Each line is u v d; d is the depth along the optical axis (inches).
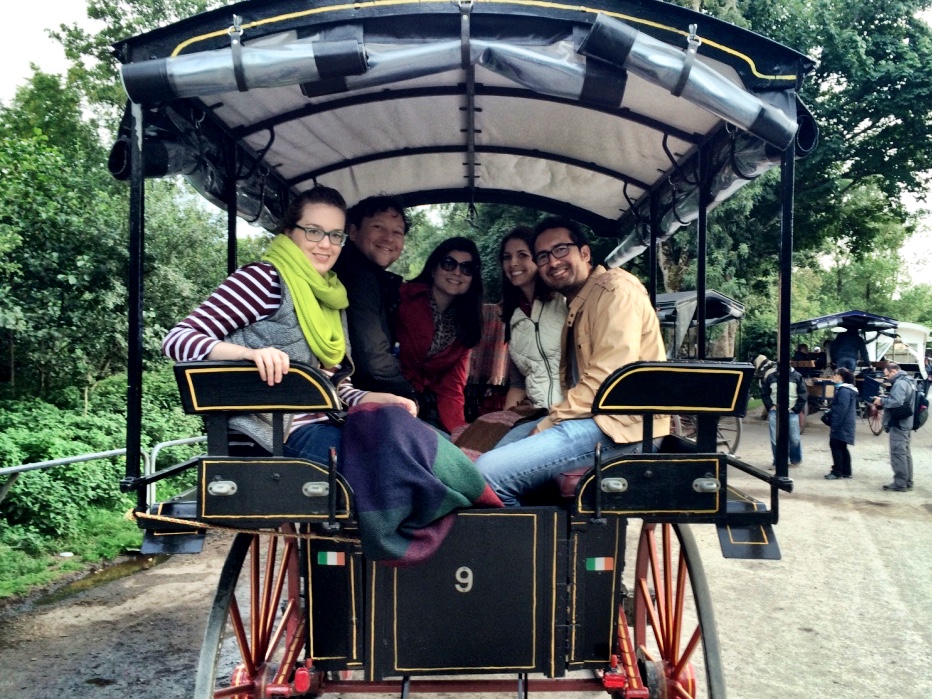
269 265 91.4
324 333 92.9
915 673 150.7
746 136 114.1
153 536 89.8
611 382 86.7
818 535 257.8
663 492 88.0
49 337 348.8
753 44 92.8
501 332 157.5
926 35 624.4
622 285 110.7
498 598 89.7
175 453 318.3
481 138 156.5
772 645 164.4
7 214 327.9
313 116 135.7
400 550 82.4
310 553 89.9
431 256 139.9
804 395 405.1
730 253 557.6
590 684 99.3
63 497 248.2
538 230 122.0
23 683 143.6
